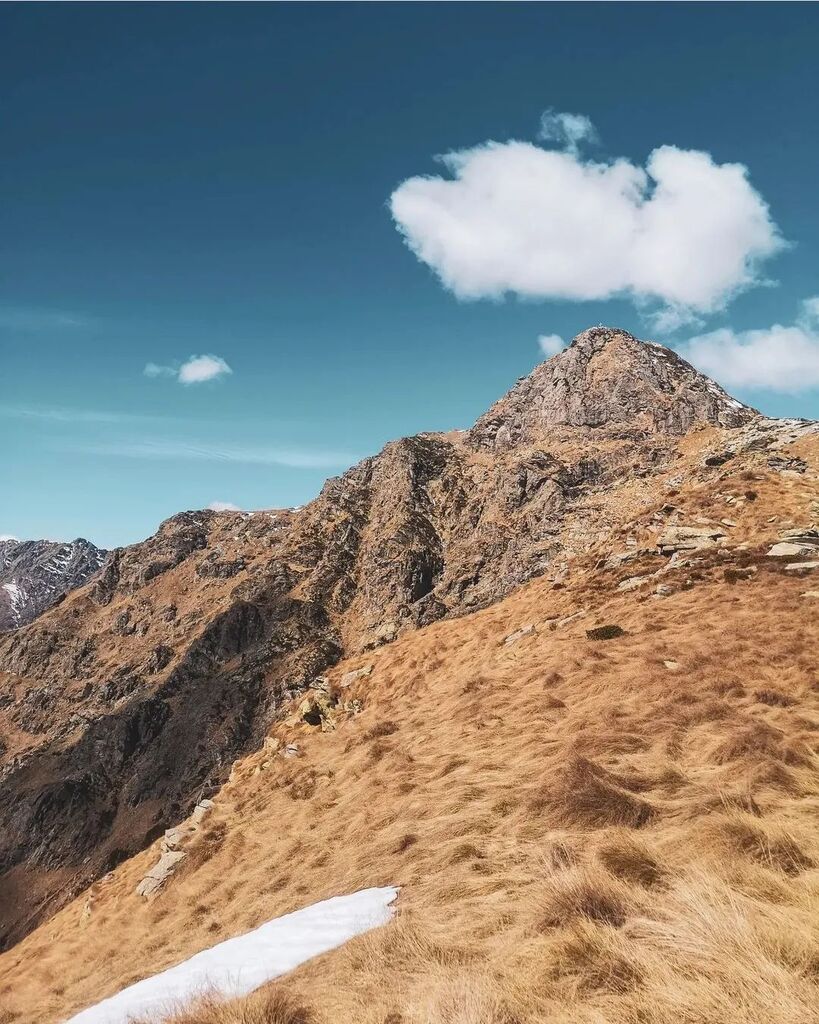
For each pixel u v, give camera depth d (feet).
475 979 18.25
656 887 22.44
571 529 277.85
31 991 57.16
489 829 36.47
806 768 34.76
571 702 61.21
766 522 122.93
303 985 24.00
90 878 304.30
